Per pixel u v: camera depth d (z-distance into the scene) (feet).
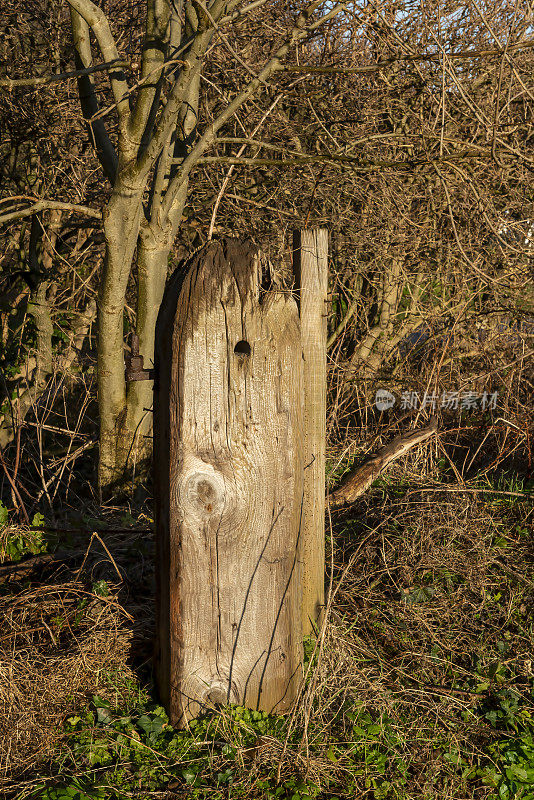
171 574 7.71
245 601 7.86
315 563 9.71
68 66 21.26
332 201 21.30
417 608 10.78
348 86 19.99
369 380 20.36
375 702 8.69
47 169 22.65
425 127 17.60
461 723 8.68
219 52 19.54
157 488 8.19
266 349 7.57
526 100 15.79
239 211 21.22
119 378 15.48
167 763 7.43
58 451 20.89
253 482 7.68
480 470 17.31
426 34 17.95
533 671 9.82
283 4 19.13
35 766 7.41
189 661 7.86
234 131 19.80
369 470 13.55
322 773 7.41
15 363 23.97
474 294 20.83
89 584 10.65
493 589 11.76
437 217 22.59
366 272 23.53
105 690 8.58
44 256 25.16
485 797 7.65
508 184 21.09
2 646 9.13
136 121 13.01
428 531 12.46
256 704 8.09
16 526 12.50
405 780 7.58
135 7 20.44
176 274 7.76
